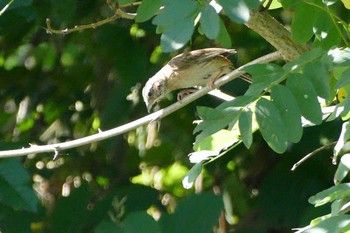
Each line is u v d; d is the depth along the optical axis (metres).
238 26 13.23
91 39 14.10
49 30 9.98
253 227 13.38
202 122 7.44
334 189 7.30
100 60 14.53
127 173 15.45
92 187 13.98
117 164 15.45
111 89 14.55
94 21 13.59
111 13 13.38
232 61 13.23
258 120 7.22
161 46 6.70
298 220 13.03
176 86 12.70
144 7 7.14
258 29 9.25
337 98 9.02
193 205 9.94
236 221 14.08
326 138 12.48
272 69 7.41
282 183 13.13
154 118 9.74
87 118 15.21
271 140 7.18
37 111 15.31
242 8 6.64
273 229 13.26
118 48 13.41
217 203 9.86
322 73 7.28
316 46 8.44
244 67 7.50
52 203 14.46
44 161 14.85
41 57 14.93
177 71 12.39
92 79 14.94
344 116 8.12
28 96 15.17
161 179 15.47
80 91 15.05
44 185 14.96
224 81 9.89
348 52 7.37
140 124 9.77
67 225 12.15
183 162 15.08
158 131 14.21
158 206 12.77
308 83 7.26
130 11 13.48
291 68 7.35
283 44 9.23
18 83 15.10
